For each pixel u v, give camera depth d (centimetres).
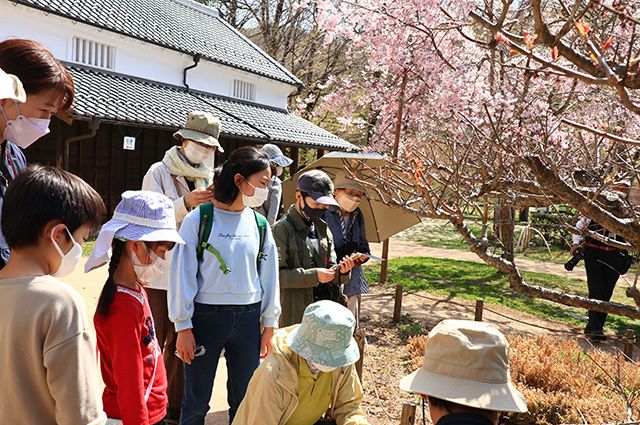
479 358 167
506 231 782
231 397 312
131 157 1504
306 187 368
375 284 984
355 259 378
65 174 161
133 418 201
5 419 150
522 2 668
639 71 188
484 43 244
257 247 307
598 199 331
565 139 560
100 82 1415
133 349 206
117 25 1523
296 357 253
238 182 296
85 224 161
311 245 377
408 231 2019
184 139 373
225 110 1733
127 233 210
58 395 147
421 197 382
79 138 1235
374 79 1009
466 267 1248
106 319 207
